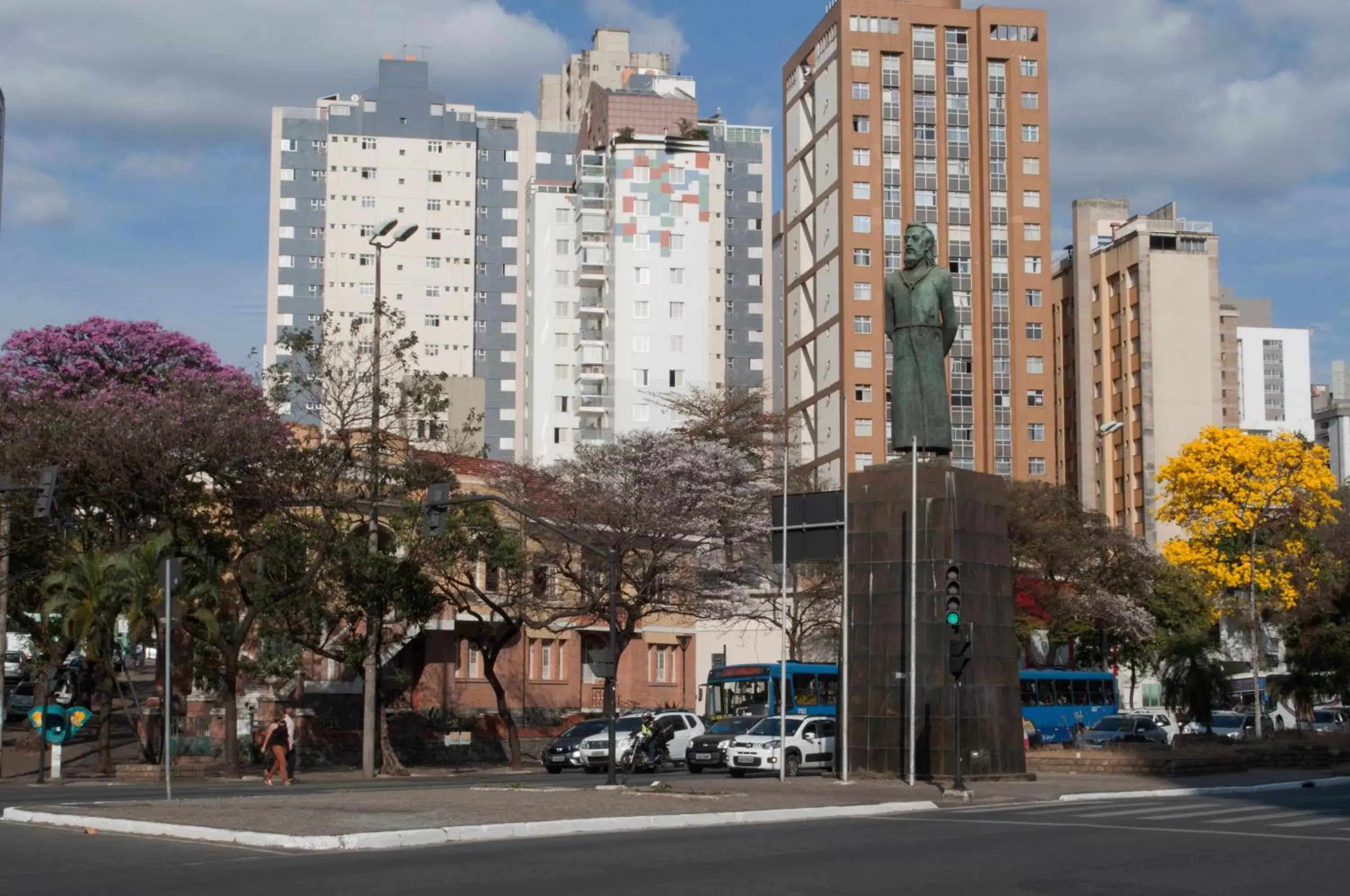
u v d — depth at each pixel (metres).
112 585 40.09
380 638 44.72
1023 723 34.88
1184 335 112.75
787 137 112.12
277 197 122.12
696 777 41.56
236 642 42.78
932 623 33.59
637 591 55.31
